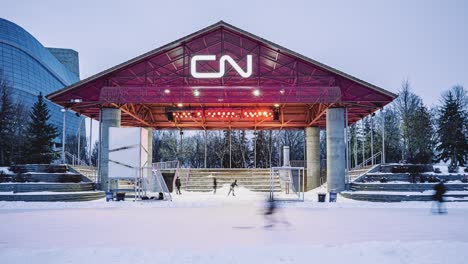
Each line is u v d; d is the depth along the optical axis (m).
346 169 37.56
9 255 10.77
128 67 36.25
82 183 33.78
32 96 122.50
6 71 116.75
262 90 35.62
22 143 66.25
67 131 138.25
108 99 34.62
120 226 17.56
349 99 36.28
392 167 36.41
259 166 90.50
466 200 29.83
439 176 34.12
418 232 15.80
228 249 11.55
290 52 35.91
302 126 54.25
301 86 35.97
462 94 81.00
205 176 50.12
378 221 19.53
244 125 54.44
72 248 11.75
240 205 29.09
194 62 36.19
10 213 23.41
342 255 10.63
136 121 50.16
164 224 18.30
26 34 131.75
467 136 71.50
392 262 9.85
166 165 54.72
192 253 10.93
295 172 47.09
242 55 36.53
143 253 10.95
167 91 35.31
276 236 14.78
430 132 72.88
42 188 31.52
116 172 31.44
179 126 54.09
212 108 45.22
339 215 22.42
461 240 13.89
